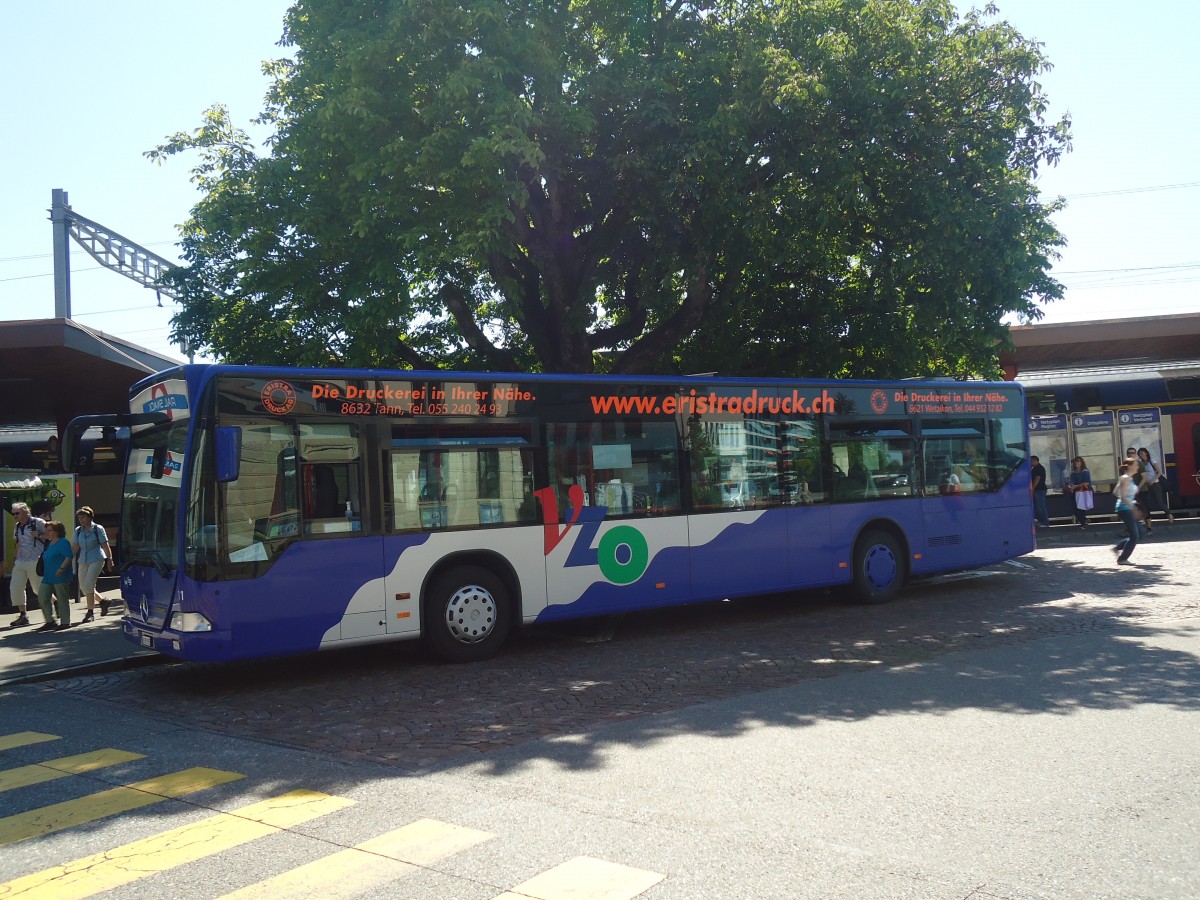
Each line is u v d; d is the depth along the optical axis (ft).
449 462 35.76
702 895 14.05
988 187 53.57
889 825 16.84
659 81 49.96
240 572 31.40
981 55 54.90
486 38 46.73
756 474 43.27
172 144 56.90
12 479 58.85
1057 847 15.53
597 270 58.65
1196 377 86.07
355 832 17.35
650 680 30.76
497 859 15.72
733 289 59.16
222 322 59.21
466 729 25.32
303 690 32.01
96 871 16.01
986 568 59.06
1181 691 26.30
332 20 49.90
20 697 33.01
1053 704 25.41
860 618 42.52
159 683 34.65
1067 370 102.89
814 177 52.47
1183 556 59.72
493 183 46.29
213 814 18.84
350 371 34.17
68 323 60.85
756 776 19.98
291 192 53.06
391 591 34.09
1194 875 14.29
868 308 62.54
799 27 54.54
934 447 49.24
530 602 36.99
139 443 35.65
